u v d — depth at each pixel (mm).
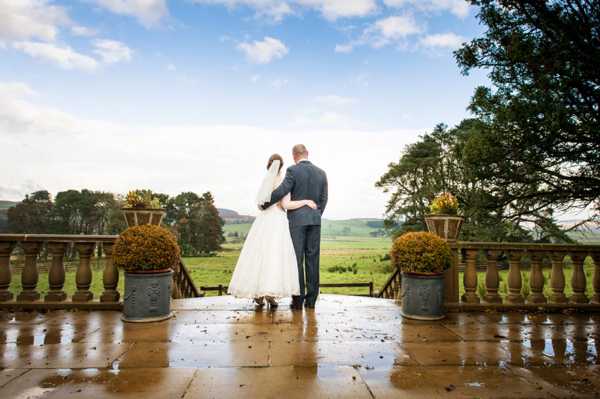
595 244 5152
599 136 7934
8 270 4688
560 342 3555
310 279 4797
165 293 4188
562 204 9852
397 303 5355
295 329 3840
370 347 3301
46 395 2291
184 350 3148
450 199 5113
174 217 49094
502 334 3809
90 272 4812
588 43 8391
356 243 142625
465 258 5164
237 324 4008
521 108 8648
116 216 46062
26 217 44219
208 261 38812
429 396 2346
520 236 15852
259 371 2711
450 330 3934
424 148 36906
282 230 4723
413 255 4320
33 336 3512
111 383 2473
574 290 5188
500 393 2406
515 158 9805
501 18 9625
